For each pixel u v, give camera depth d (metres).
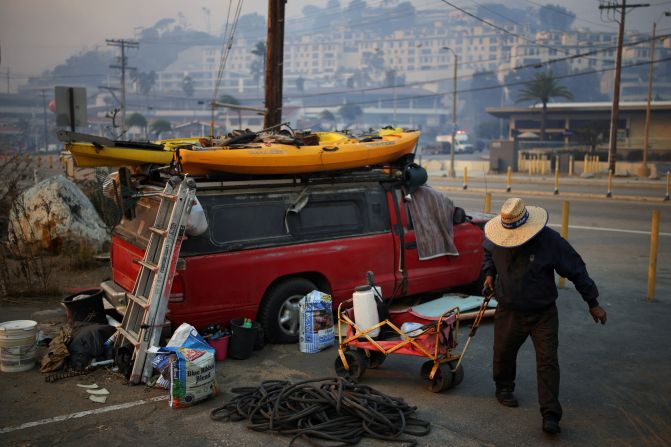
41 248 10.84
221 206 6.52
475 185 32.34
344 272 7.20
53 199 11.16
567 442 4.71
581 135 55.34
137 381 5.69
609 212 19.00
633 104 58.75
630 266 11.26
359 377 5.99
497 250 5.07
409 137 7.95
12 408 5.22
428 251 7.78
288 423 4.84
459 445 4.66
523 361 6.48
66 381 5.79
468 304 7.53
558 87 61.19
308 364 6.32
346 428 4.77
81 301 6.99
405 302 8.14
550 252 4.87
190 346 5.40
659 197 24.11
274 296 6.80
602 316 4.88
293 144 7.16
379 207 7.56
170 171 6.77
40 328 7.35
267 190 6.84
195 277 6.26
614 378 6.02
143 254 6.42
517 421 5.07
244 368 6.21
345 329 7.07
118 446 4.61
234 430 4.86
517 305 4.94
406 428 4.88
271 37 14.28
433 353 5.57
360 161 7.32
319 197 7.14
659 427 4.98
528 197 24.30
